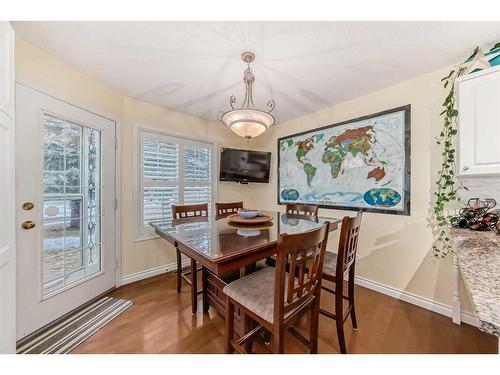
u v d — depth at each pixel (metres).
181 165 2.94
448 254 1.79
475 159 1.44
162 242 2.71
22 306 1.49
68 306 1.79
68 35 1.47
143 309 1.88
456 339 1.50
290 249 0.98
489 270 0.81
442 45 1.54
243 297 1.19
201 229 1.71
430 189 1.89
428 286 1.89
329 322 1.72
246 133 1.70
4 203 1.08
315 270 1.21
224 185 3.46
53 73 1.70
